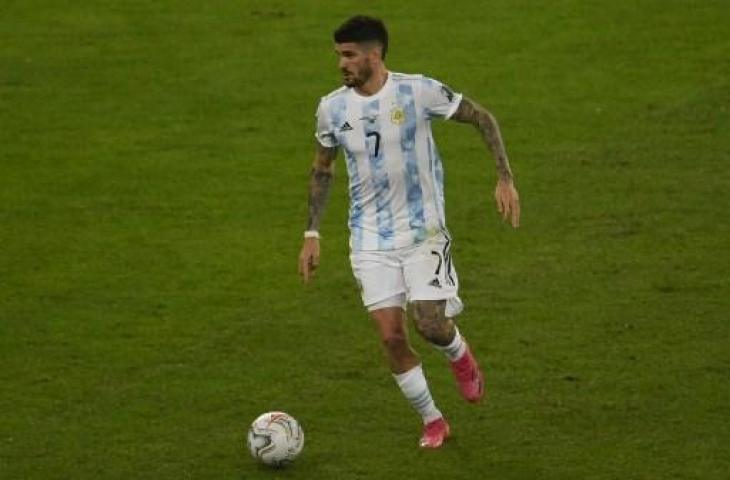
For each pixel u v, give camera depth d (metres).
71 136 61.44
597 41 71.19
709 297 43.97
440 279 33.62
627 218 51.03
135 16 76.69
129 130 62.09
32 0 79.12
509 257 48.00
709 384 38.06
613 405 37.03
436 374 39.44
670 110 62.31
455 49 70.75
